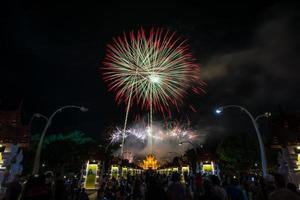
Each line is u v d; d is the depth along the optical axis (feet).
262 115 86.28
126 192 70.59
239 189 29.32
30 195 24.16
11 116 92.38
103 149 147.33
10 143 86.94
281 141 96.02
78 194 57.72
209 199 24.99
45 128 82.94
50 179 35.63
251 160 159.74
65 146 170.40
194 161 190.80
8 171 82.99
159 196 27.58
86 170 137.49
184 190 27.84
